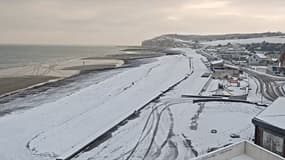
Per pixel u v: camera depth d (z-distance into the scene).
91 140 17.34
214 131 18.59
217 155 7.87
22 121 21.53
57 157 15.11
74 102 28.03
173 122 20.95
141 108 25.45
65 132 19.08
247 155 8.23
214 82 40.56
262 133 13.39
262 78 43.84
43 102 28.42
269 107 15.30
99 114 23.67
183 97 30.39
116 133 18.81
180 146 16.20
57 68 63.28
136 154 15.29
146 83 40.41
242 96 29.44
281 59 53.31
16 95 32.38
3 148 16.41
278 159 7.50
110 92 33.38
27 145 16.84
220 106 25.66
